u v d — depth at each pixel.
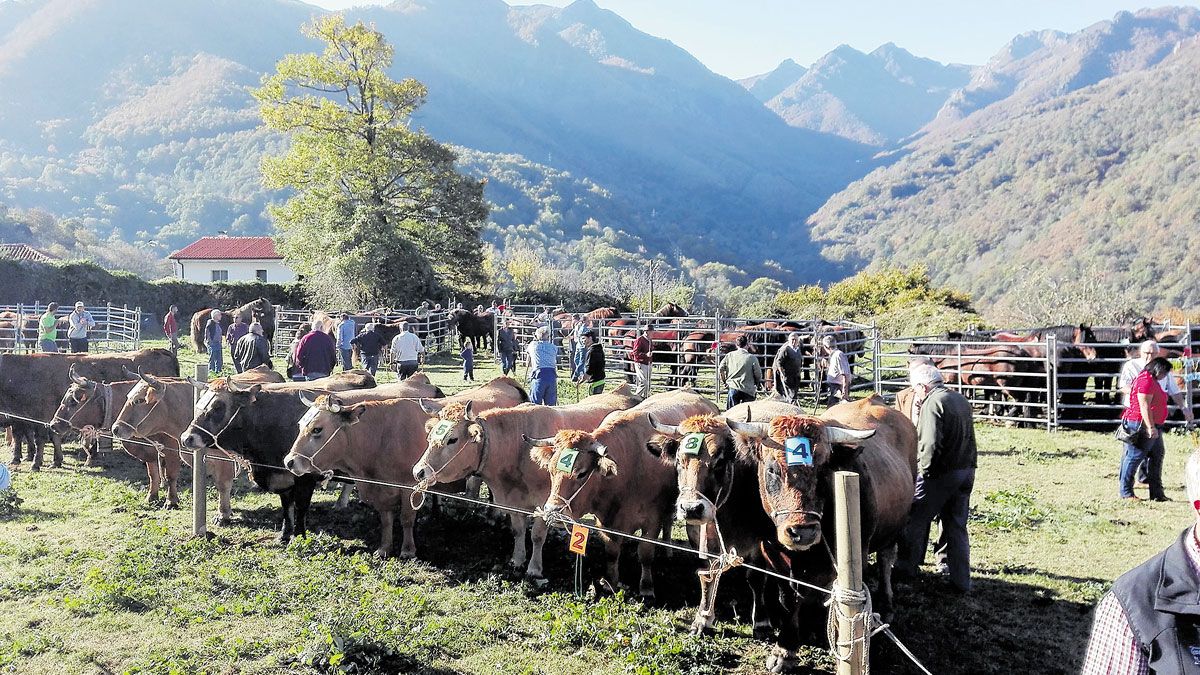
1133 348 17.12
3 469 9.62
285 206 45.97
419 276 43.88
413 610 7.47
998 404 17.69
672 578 8.53
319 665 6.43
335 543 9.49
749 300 69.12
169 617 7.37
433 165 46.09
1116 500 11.23
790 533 5.73
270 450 9.77
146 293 42.69
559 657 6.71
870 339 21.89
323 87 46.44
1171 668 2.64
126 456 14.05
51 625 7.22
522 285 60.09
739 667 6.56
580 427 9.26
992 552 9.14
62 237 97.56
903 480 7.17
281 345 32.88
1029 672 6.44
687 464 6.48
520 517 8.77
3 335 27.69
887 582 7.34
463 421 8.30
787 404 8.81
